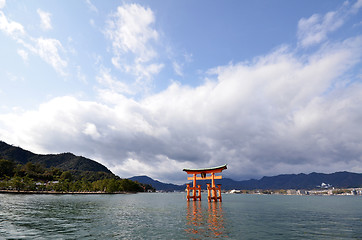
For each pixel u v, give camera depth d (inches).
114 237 642.2
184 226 847.7
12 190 4480.8
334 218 1215.6
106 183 6392.7
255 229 800.9
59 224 868.0
